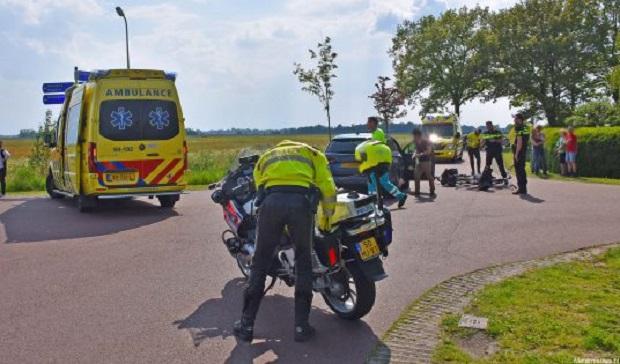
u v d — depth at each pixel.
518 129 15.26
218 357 5.04
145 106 13.16
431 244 9.24
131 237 10.41
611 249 8.45
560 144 21.88
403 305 6.32
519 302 6.09
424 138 15.10
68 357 5.05
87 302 6.61
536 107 54.81
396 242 9.42
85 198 13.56
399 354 4.97
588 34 50.97
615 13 50.94
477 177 17.77
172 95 13.43
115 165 12.91
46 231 11.15
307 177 5.48
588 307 5.85
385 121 36.97
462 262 8.09
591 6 51.69
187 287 7.16
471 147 22.22
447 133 34.47
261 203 5.51
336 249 5.56
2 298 6.79
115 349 5.22
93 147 12.76
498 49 52.66
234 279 7.52
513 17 53.22
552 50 51.16
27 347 5.29
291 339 5.45
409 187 17.41
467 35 54.53
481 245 9.12
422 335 5.37
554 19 51.56
